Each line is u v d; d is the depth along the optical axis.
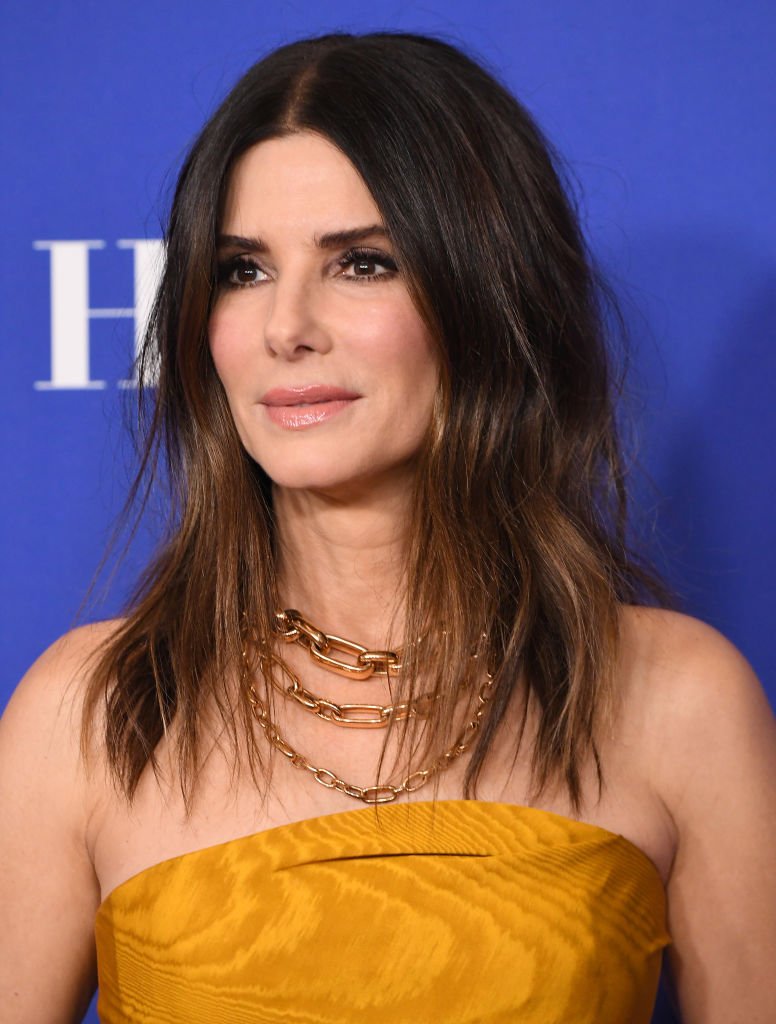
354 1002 2.07
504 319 2.36
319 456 2.21
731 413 3.26
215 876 2.14
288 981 2.07
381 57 2.34
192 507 2.47
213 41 3.28
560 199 2.57
